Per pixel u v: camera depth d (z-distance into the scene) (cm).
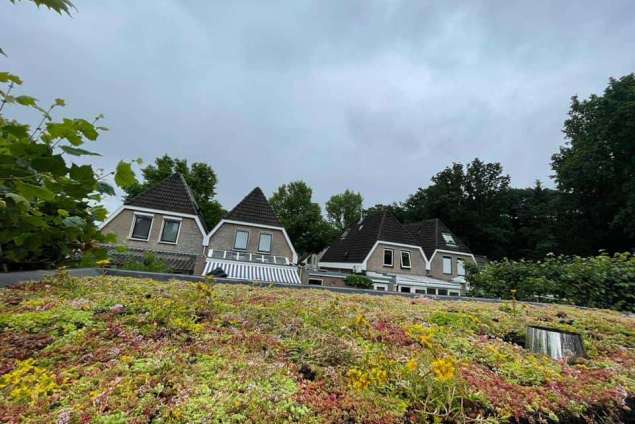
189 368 210
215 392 187
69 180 261
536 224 4588
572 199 3550
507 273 1249
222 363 224
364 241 3094
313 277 2386
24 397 162
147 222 2230
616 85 3080
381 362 252
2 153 234
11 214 246
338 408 189
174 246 2219
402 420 190
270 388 200
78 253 365
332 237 5059
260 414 171
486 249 4691
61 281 371
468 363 289
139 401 169
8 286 340
